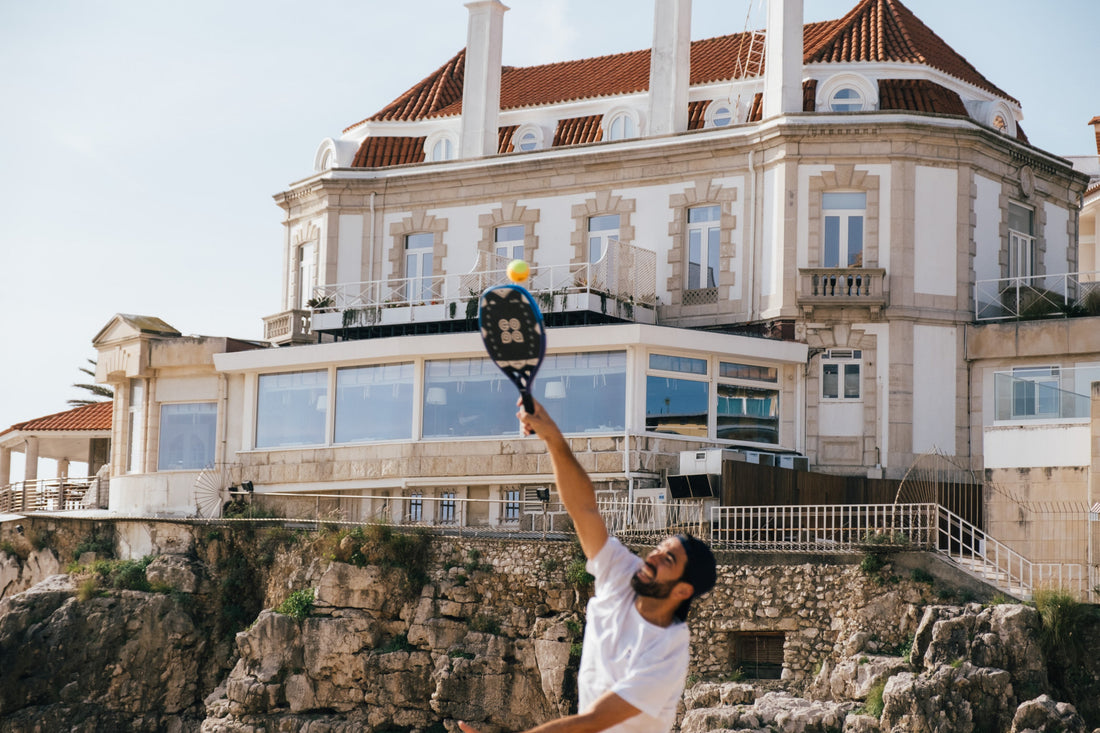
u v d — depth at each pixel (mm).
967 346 36000
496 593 30688
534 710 29734
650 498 31969
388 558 31516
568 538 30453
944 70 38156
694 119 39625
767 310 36406
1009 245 37812
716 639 28297
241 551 34688
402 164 41719
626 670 6027
